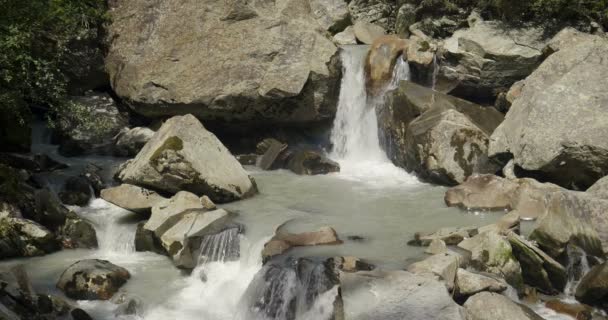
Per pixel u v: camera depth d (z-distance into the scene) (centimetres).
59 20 1605
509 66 1630
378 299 954
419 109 1564
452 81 1691
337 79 1744
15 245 1203
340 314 962
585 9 1695
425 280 960
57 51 1595
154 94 1708
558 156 1323
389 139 1652
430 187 1481
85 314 1007
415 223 1250
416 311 933
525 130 1388
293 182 1538
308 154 1622
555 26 1691
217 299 1083
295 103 1689
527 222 1220
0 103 1416
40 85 1438
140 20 1798
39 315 978
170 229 1223
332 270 1020
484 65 1636
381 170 1627
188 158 1347
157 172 1339
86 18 1775
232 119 1714
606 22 1706
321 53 1725
